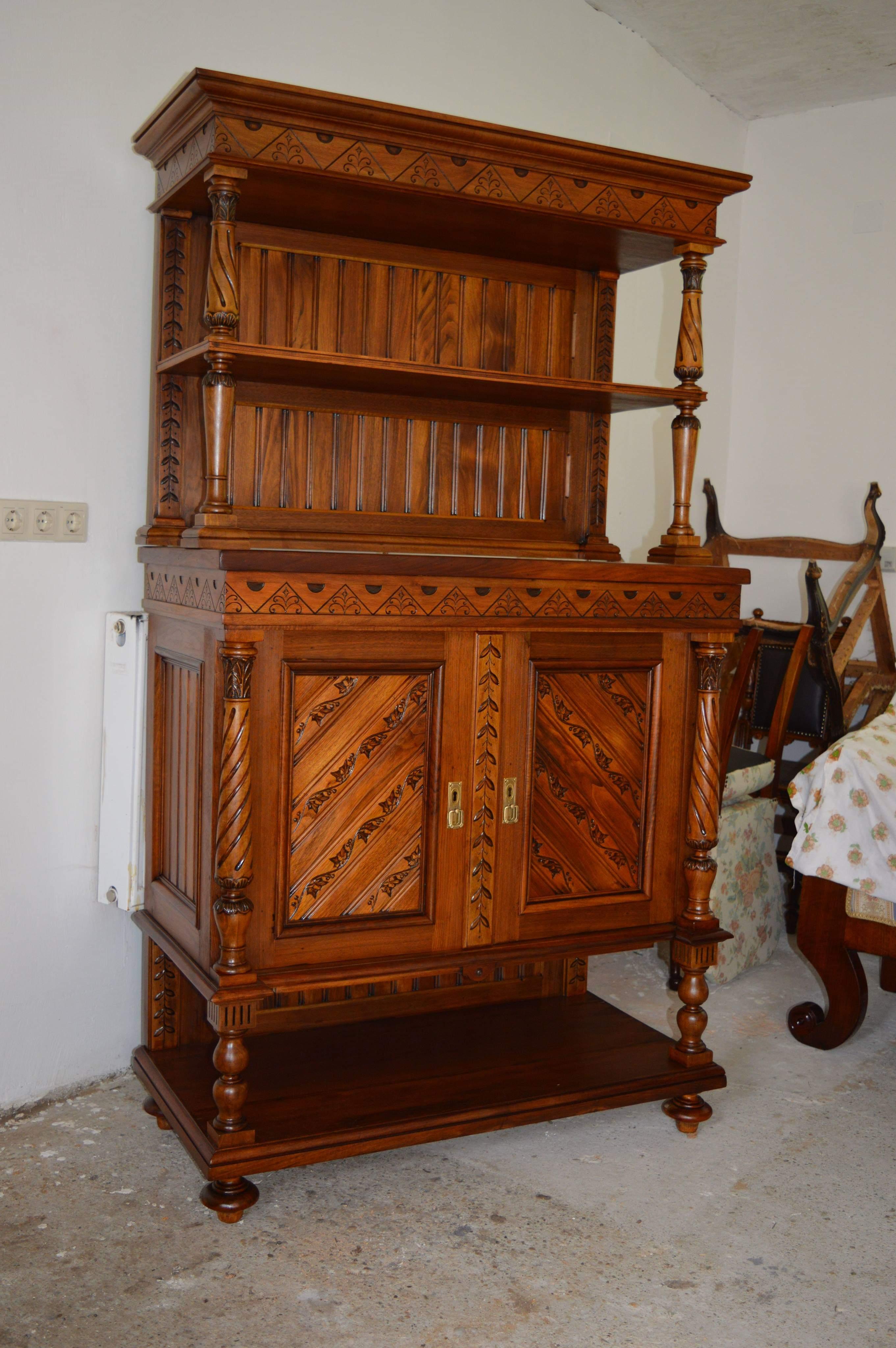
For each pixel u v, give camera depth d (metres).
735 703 3.19
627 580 2.26
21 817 2.35
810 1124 2.39
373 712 2.07
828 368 3.99
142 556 2.33
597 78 3.33
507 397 2.53
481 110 3.01
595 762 2.31
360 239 2.45
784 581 4.14
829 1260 1.92
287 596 1.92
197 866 2.09
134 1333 1.68
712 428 4.13
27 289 2.26
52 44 2.24
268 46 2.55
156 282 2.34
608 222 2.28
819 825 2.58
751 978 3.23
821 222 3.97
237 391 2.35
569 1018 2.66
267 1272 1.84
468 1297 1.79
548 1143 2.29
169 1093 2.18
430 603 2.07
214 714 1.96
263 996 1.97
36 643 2.34
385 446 2.53
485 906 2.21
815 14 3.24
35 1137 2.25
